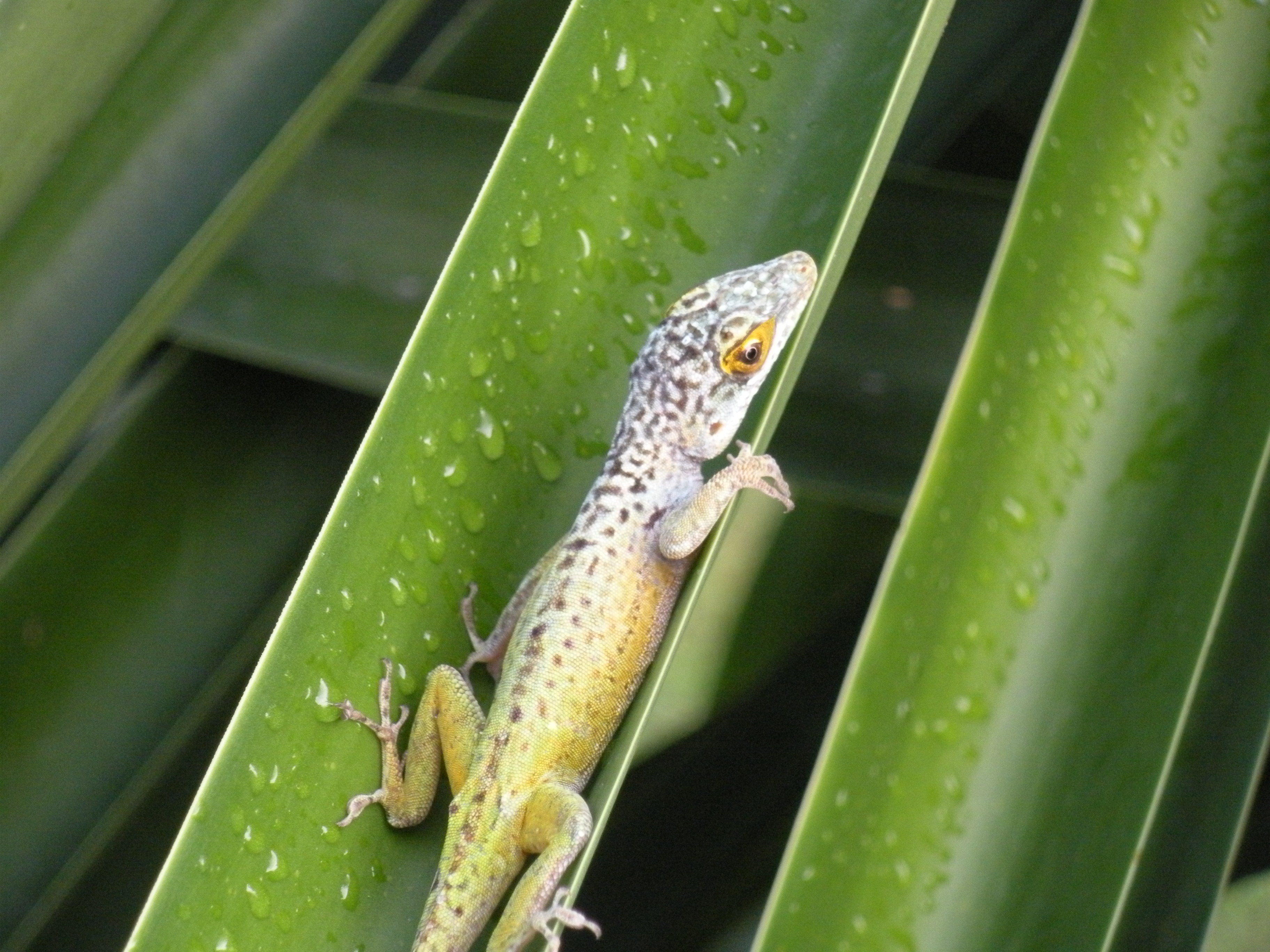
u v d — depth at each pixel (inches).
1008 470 24.1
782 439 25.7
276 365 26.0
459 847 24.9
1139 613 23.9
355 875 24.6
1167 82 24.6
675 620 24.2
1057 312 24.2
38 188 24.9
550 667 25.3
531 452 25.0
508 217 24.6
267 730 24.2
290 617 24.2
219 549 26.3
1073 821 23.6
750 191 24.8
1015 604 23.9
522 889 24.6
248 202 24.9
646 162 24.8
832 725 23.4
